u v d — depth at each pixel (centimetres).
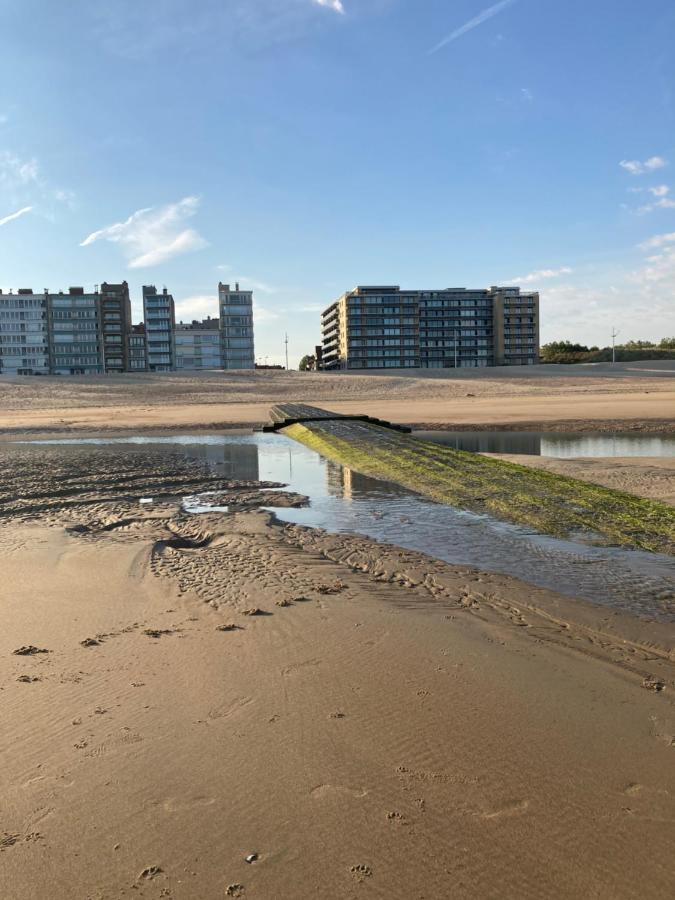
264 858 321
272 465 2181
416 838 333
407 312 18162
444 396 7162
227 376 10006
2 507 1430
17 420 4775
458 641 601
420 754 407
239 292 17150
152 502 1494
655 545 998
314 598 738
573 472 1847
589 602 726
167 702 481
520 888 300
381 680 515
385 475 1878
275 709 468
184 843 332
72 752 414
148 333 16525
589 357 17038
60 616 681
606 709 466
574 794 365
